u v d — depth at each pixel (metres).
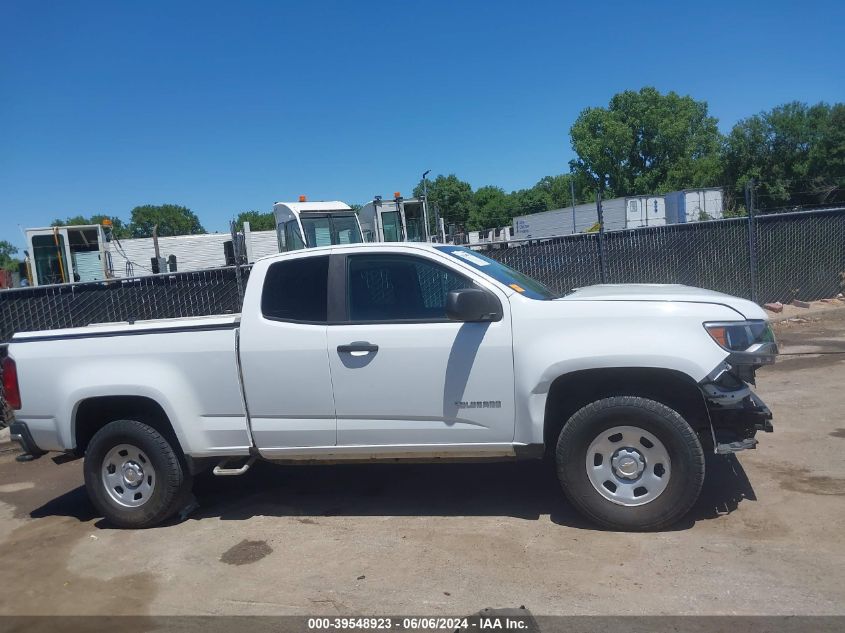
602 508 4.53
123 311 9.71
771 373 8.58
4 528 5.55
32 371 5.31
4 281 23.47
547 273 11.25
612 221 36.31
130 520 5.21
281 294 5.02
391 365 4.75
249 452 5.06
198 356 5.04
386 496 5.58
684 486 4.39
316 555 4.55
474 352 4.65
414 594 3.93
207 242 26.84
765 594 3.70
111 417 5.48
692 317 4.43
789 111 43.94
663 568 4.04
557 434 5.02
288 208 16.23
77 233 22.14
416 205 17.97
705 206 34.56
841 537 4.29
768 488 5.12
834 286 13.01
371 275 4.97
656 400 4.59
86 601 4.14
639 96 61.38
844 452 5.76
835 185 42.34
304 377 4.87
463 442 4.75
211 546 4.84
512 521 4.87
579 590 3.85
